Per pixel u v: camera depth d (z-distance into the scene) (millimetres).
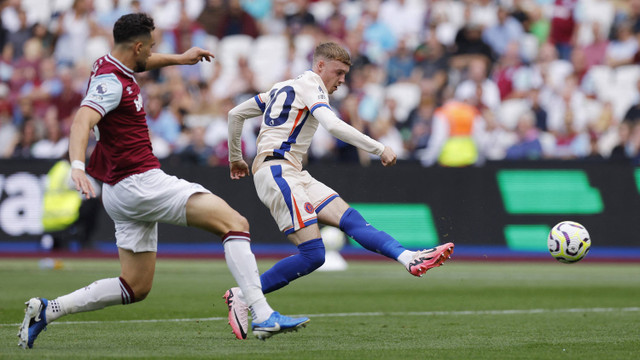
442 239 55625
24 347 17719
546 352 18422
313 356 17250
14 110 68375
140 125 17984
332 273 46781
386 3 70438
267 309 18062
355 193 55875
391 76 66375
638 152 58688
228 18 71438
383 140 61156
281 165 20250
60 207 57875
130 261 18500
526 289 37500
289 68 69375
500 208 55562
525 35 67562
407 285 39438
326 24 71062
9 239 58438
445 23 69188
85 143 16578
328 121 19375
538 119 62625
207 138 63312
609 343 20188
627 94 64500
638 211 54875
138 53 17875
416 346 19375
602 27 67250
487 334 22156
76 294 18156
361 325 24312
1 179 58719
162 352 17578
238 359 16594
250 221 55938
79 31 72875
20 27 72938
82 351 17594
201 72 68312
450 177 55906
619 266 52344
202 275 43562
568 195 55312
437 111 60344
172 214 17922
